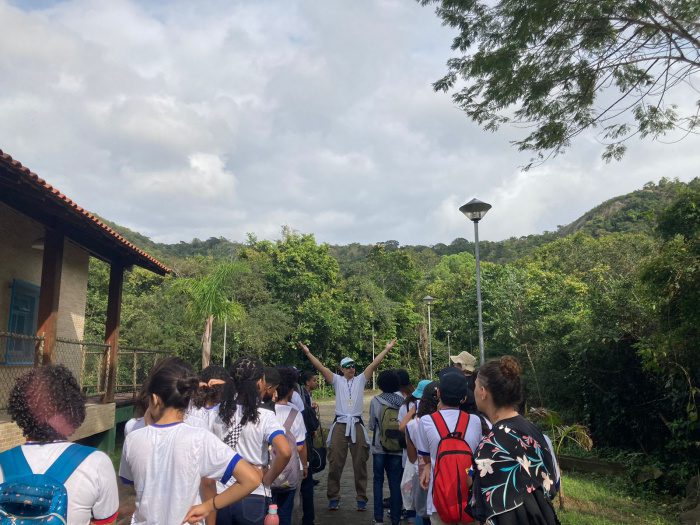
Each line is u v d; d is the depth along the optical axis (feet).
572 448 39.01
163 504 7.97
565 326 49.90
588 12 26.32
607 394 37.06
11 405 7.18
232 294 100.22
